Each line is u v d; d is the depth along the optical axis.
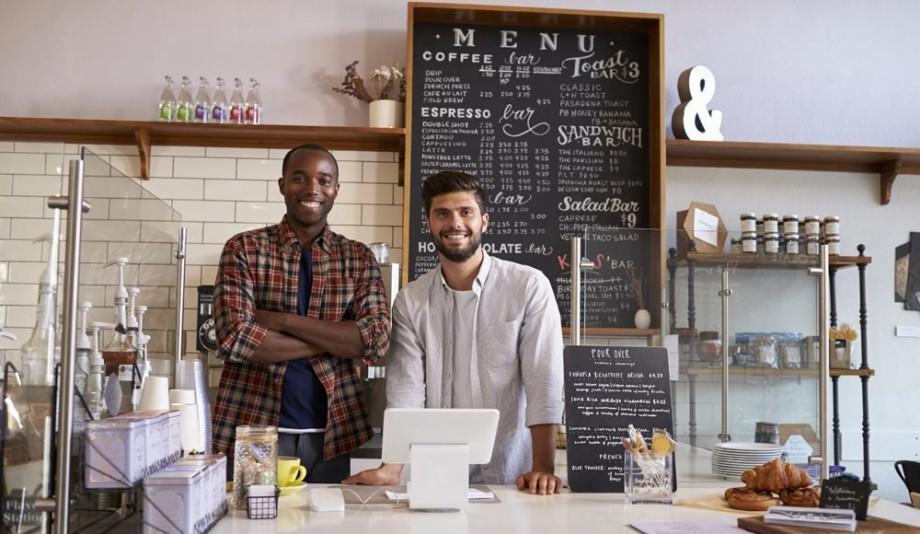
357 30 4.64
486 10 4.54
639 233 2.88
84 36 4.54
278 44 4.62
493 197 4.61
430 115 4.61
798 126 4.85
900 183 4.88
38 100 4.49
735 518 2.01
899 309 4.84
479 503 2.17
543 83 4.68
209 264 4.44
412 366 2.76
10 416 1.66
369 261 2.93
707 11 4.85
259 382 2.78
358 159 4.57
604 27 4.71
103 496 1.65
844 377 4.78
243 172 4.49
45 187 2.21
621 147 4.68
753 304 3.00
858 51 4.91
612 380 2.46
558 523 1.92
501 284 2.72
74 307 1.58
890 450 4.75
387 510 2.06
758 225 4.57
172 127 4.28
